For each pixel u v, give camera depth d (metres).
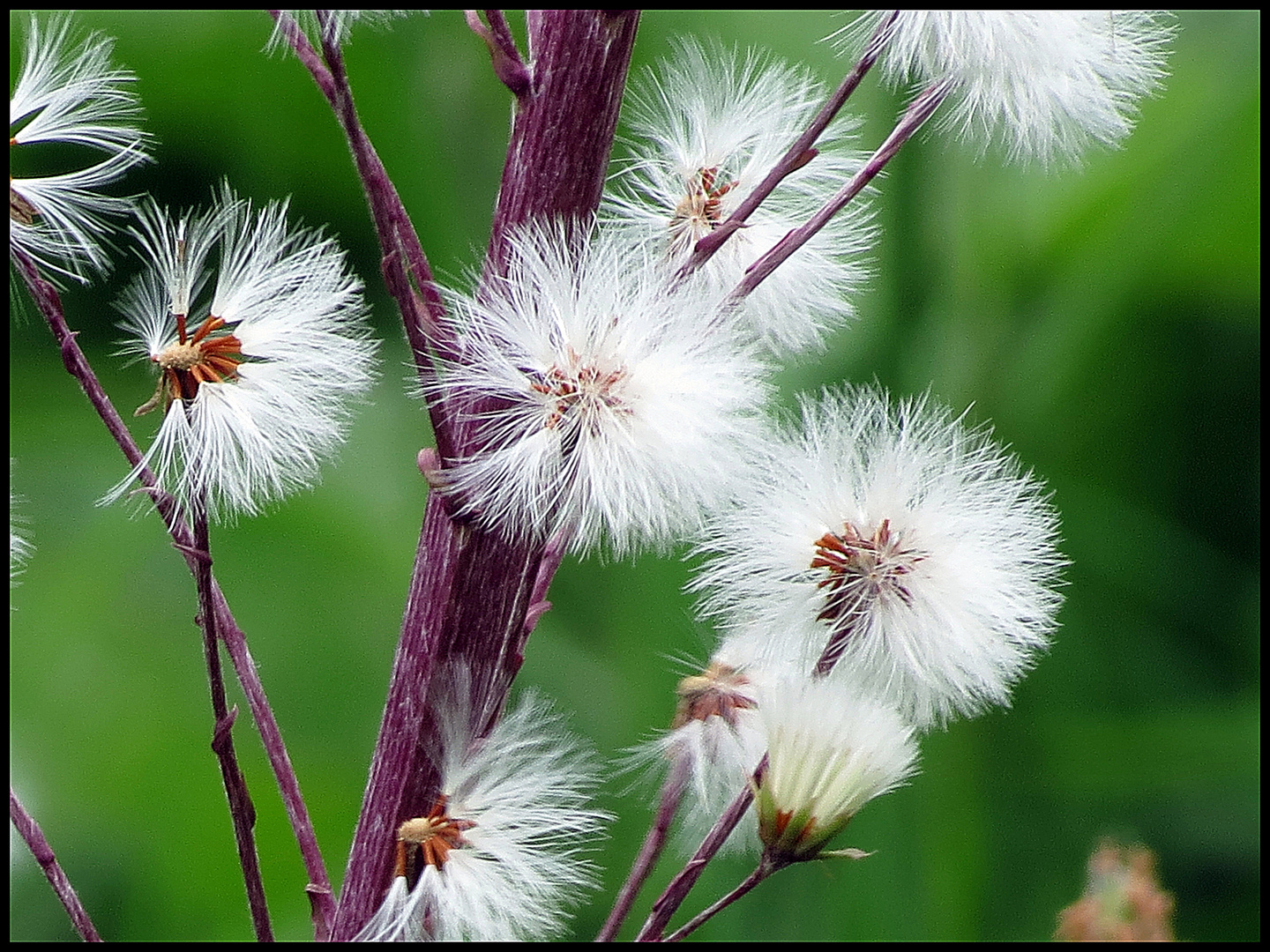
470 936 0.23
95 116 0.24
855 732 0.23
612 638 0.38
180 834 0.35
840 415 0.25
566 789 0.24
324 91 0.23
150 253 0.24
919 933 0.34
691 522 0.23
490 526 0.23
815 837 0.23
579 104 0.23
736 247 0.25
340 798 0.35
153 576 0.38
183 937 0.34
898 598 0.24
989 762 0.38
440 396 0.23
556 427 0.23
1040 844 0.38
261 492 0.23
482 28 0.23
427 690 0.23
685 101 0.25
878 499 0.24
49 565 0.37
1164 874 0.38
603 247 0.23
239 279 0.24
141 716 0.36
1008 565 0.24
